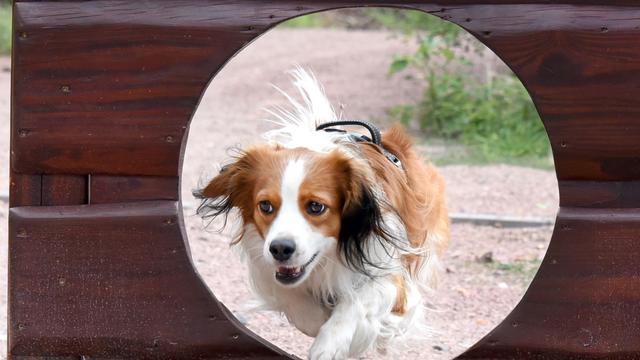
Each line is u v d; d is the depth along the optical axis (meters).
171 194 5.12
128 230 5.10
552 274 5.01
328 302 5.68
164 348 5.18
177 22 4.97
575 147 4.93
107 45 4.99
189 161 12.31
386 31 25.73
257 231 5.48
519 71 4.91
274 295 5.77
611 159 4.93
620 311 4.98
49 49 5.00
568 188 5.00
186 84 5.01
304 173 5.14
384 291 5.55
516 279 8.52
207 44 4.97
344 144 5.51
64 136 5.07
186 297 5.13
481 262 9.00
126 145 5.07
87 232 5.11
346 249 5.38
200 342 5.16
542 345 5.05
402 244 5.54
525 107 14.22
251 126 14.88
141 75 5.01
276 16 4.95
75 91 5.04
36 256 5.12
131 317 5.16
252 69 19.81
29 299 5.15
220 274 8.45
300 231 5.04
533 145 13.38
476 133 14.14
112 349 5.20
